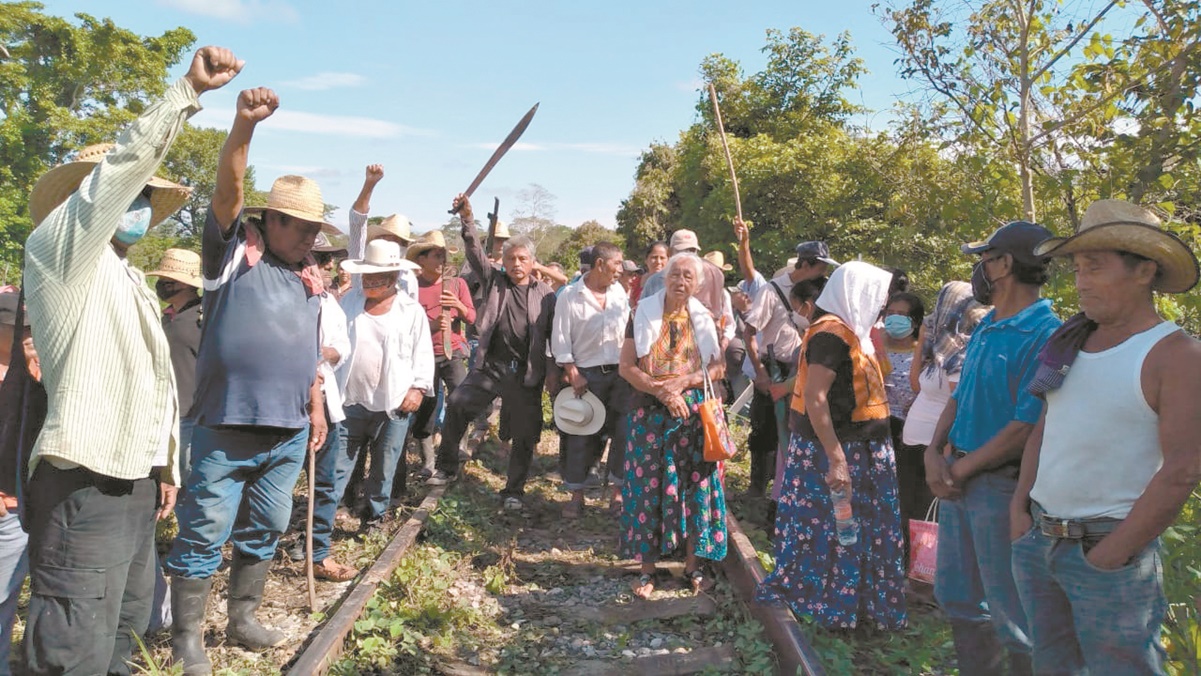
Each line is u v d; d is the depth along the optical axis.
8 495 3.43
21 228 43.16
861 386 4.77
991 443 3.57
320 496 5.92
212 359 4.29
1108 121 6.41
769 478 7.85
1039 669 3.20
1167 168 5.99
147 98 53.25
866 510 4.81
